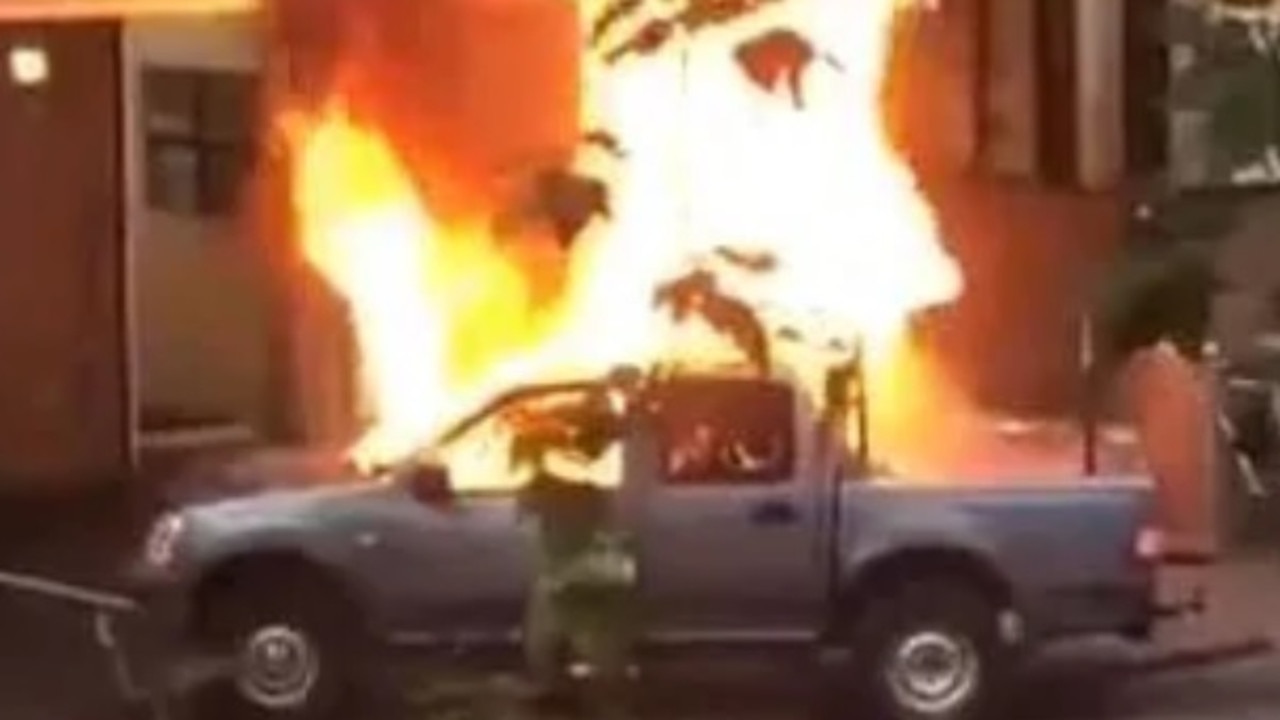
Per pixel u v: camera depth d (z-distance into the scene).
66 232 23.33
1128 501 15.12
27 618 17.88
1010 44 17.62
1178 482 14.77
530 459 3.28
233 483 15.56
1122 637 15.66
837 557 14.98
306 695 15.05
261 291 22.22
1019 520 15.09
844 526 15.00
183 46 22.91
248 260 22.31
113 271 23.30
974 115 17.69
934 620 15.16
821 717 15.51
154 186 23.34
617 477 3.30
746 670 15.56
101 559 19.80
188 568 14.94
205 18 14.17
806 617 14.97
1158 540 15.16
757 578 14.88
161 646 14.95
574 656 3.23
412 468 14.95
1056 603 15.18
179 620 14.94
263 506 15.04
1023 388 16.70
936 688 15.20
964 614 15.19
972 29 17.45
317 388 20.73
